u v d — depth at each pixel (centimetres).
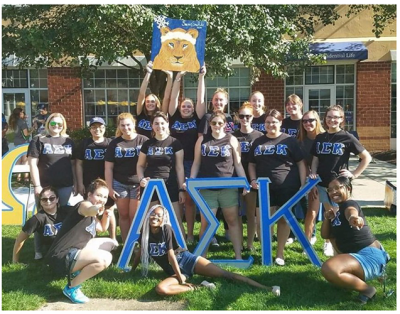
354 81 1520
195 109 622
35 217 507
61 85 1541
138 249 527
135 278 472
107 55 875
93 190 470
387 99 1501
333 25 1422
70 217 461
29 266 515
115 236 602
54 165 543
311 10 1276
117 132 552
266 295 430
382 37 1489
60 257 439
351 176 509
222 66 898
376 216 716
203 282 449
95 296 440
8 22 1212
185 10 827
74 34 816
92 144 566
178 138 595
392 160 1327
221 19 872
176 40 590
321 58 1182
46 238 509
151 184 491
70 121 1553
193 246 579
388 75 1492
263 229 512
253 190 548
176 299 429
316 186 532
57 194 517
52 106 1546
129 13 780
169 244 457
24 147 682
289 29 979
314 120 552
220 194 512
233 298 422
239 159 518
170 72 609
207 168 511
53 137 551
